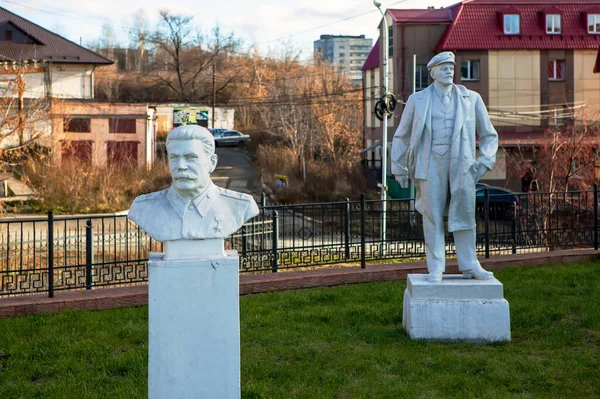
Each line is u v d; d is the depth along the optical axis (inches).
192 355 189.5
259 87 2085.4
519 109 1251.2
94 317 318.3
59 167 1020.5
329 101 1574.8
